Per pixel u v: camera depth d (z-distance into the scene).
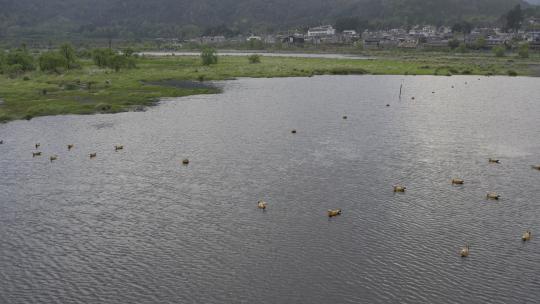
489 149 90.00
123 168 79.75
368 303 43.34
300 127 106.94
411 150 88.94
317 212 61.72
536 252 51.75
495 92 162.12
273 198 66.19
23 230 57.69
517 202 64.81
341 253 51.62
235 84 182.25
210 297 44.38
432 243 53.69
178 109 128.88
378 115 120.69
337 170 77.50
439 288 45.44
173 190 69.62
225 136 99.38
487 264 49.41
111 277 47.69
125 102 138.00
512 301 43.50
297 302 43.53
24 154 88.06
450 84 183.00
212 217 60.47
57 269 49.19
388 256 51.00
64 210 63.22
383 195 67.25
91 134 102.00
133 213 62.03
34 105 131.12
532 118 117.94
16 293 45.28
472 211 62.03
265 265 49.44
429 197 66.62
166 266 49.47
